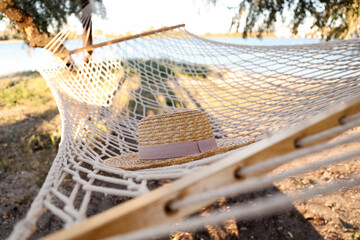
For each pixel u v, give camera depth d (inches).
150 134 109.0
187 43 167.9
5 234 192.7
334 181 181.2
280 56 149.1
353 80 111.3
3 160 259.3
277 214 175.5
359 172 182.1
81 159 82.6
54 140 281.0
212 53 162.9
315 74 133.0
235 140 122.9
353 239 152.0
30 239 184.7
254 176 33.2
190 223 30.6
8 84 471.5
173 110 157.2
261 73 150.6
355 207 167.2
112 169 71.5
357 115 34.1
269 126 105.8
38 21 220.8
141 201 29.9
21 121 340.2
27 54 131.3
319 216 168.7
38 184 231.3
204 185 31.5
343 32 234.1
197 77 161.5
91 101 149.9
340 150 195.9
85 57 153.6
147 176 59.2
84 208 46.3
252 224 172.9
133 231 28.7
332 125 34.8
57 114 354.0
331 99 97.6
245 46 163.6
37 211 46.4
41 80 478.9
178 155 105.1
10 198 220.1
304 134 33.7
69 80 146.4
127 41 161.8
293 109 112.5
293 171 31.3
